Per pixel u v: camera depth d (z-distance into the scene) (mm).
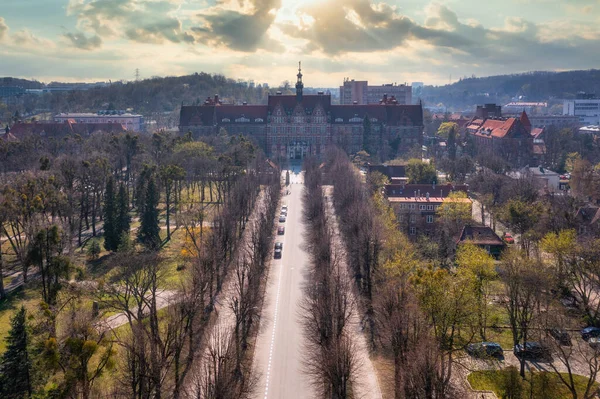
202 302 107938
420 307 89312
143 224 164000
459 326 96062
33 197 145125
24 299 123125
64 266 114812
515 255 119500
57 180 170625
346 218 160250
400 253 122188
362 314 114312
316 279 124188
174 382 87688
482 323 108500
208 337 100812
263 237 145625
